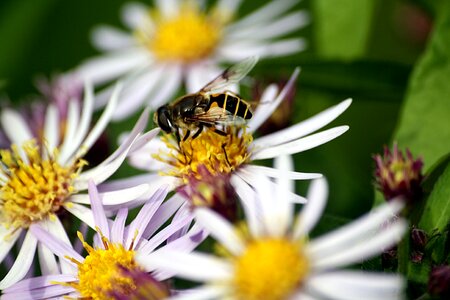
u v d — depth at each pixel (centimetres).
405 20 24
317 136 20
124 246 19
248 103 20
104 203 19
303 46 24
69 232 20
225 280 17
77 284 19
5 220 20
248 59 21
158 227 19
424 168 21
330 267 17
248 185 20
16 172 20
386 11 24
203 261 17
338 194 22
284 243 17
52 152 21
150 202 19
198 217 18
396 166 19
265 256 17
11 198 20
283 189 17
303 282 17
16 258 20
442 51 21
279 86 21
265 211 17
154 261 17
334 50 23
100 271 19
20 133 22
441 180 19
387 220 18
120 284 18
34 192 20
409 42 24
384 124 23
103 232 19
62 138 22
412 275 18
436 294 18
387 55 24
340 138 23
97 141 21
